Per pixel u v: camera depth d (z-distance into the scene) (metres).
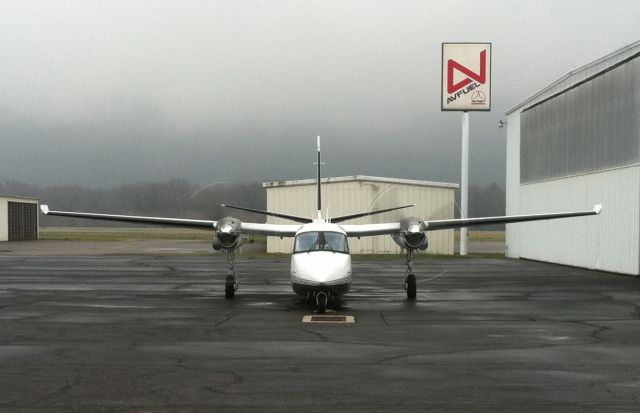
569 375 9.11
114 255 40.91
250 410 7.43
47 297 18.89
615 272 28.22
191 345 11.27
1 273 27.33
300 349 10.91
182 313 15.50
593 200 30.47
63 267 30.78
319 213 21.17
